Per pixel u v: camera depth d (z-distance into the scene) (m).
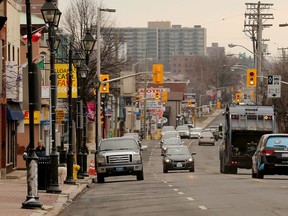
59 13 44.56
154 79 90.88
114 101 147.62
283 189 42.50
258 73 123.25
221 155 74.94
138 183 55.53
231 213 29.14
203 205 33.09
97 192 47.22
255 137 70.12
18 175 64.44
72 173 52.62
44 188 43.72
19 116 69.06
